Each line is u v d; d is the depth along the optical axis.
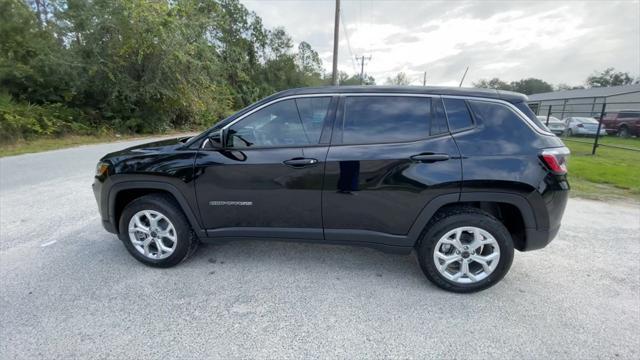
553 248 3.47
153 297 2.50
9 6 12.16
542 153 2.44
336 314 2.34
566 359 1.94
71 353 1.93
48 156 8.58
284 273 2.90
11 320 2.21
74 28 12.76
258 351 1.98
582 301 2.53
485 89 2.67
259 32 38.56
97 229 3.79
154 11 13.58
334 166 2.57
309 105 2.69
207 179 2.72
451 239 2.61
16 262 3.00
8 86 11.83
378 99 2.65
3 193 5.18
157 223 2.92
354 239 2.73
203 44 16.16
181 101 15.92
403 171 2.51
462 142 2.50
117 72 13.73
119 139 13.16
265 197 2.70
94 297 2.49
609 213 4.69
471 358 1.94
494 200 2.47
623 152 10.77
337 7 18.92
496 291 2.66
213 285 2.69
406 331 2.17
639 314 2.37
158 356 1.93
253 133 2.72
